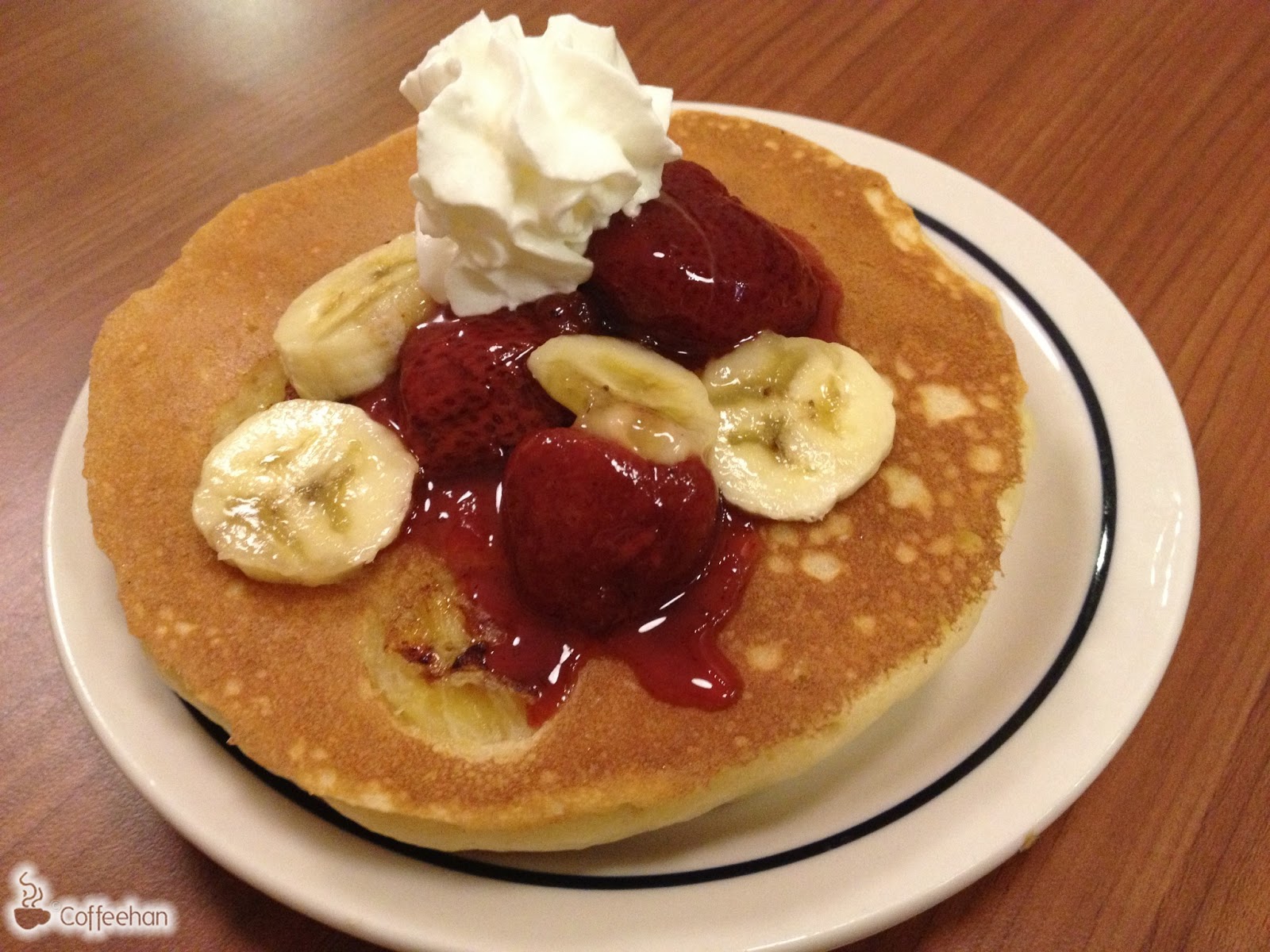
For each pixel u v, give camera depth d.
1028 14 0.32
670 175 0.19
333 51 0.31
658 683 0.16
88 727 0.19
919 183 0.24
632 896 0.16
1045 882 0.18
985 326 0.20
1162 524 0.19
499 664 0.17
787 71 0.30
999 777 0.17
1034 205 0.27
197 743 0.17
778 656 0.17
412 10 0.32
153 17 0.32
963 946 0.17
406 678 0.17
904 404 0.19
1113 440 0.20
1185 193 0.27
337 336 0.18
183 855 0.18
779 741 0.16
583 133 0.17
